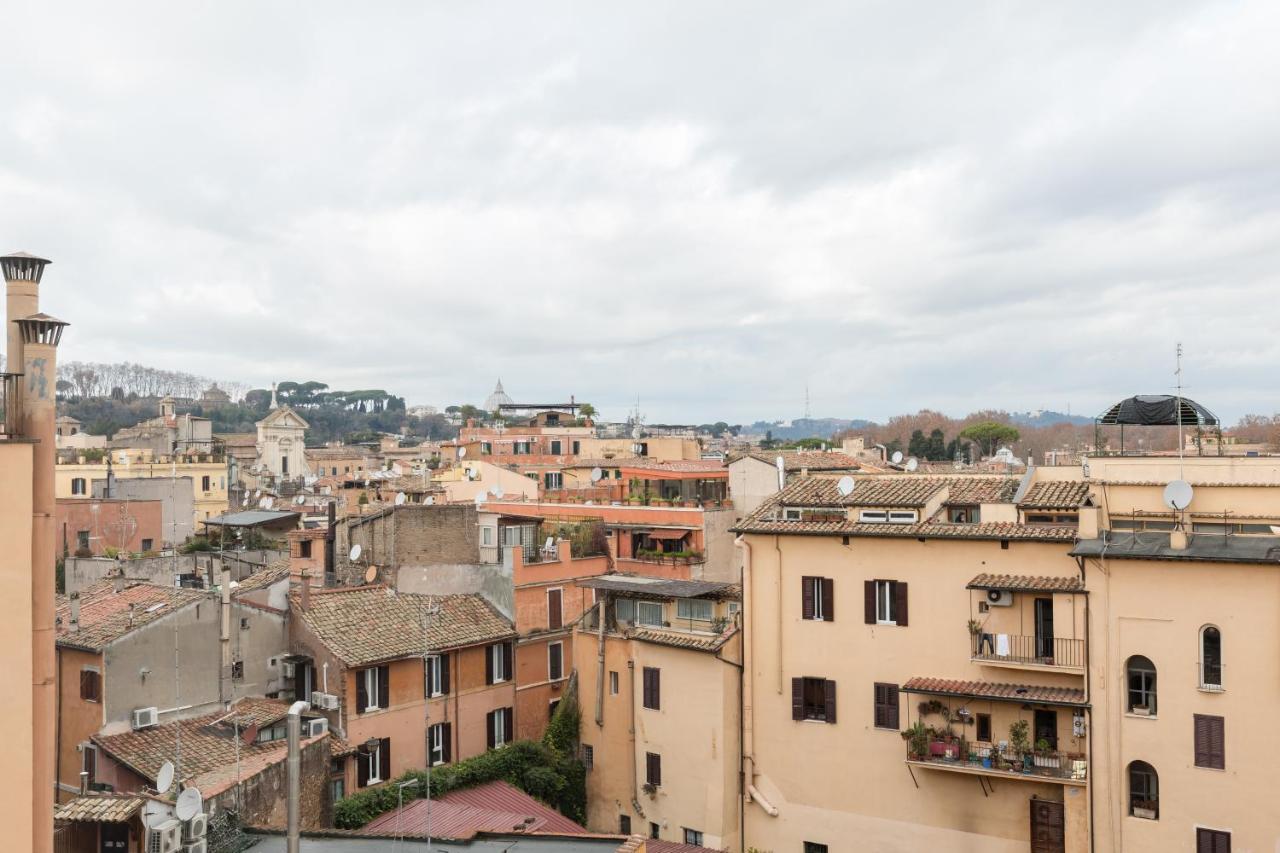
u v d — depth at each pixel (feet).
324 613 148.77
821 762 134.92
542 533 194.80
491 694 161.99
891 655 131.13
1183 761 111.04
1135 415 133.90
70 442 441.27
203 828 91.61
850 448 343.87
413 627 153.38
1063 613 118.73
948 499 136.87
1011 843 122.21
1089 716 115.96
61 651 128.26
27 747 60.49
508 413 538.88
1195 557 110.22
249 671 142.10
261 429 470.39
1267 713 107.34
